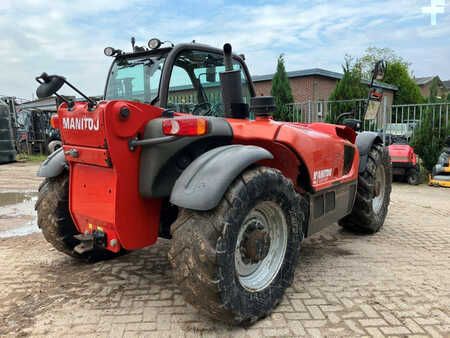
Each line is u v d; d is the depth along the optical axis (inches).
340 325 87.7
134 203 86.5
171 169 86.8
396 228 172.9
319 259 131.4
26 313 93.4
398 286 108.9
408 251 139.9
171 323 88.0
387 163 170.2
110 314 92.6
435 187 304.8
